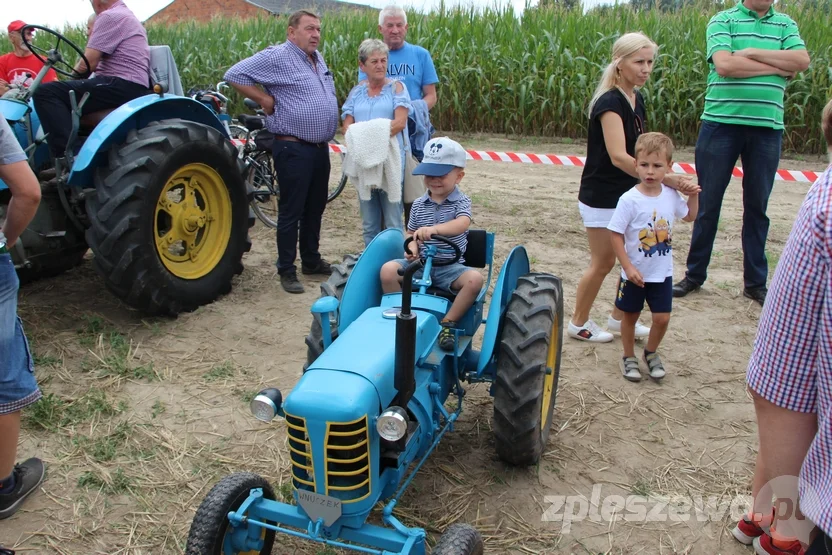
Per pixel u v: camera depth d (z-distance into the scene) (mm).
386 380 2484
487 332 3105
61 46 17016
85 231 4871
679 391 4156
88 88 5082
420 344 2824
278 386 4152
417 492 3191
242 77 5199
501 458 3305
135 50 5332
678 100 11469
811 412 1583
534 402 3002
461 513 3059
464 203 3584
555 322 3506
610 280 5953
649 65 4086
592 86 12086
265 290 5688
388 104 5414
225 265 5395
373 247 3371
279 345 4695
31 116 5016
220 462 3432
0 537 2924
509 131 13117
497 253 6422
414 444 2676
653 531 2982
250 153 7297
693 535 2961
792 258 1501
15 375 2910
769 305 1591
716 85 5234
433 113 13383
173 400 3975
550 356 3576
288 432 2414
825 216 1420
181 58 15883
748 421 3850
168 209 4949
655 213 3896
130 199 4516
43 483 3246
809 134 11297
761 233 5387
